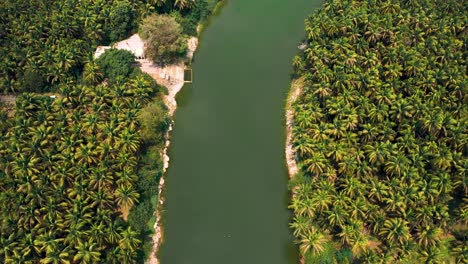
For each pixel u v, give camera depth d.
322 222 83.56
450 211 85.75
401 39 107.00
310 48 107.38
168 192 96.12
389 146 87.06
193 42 125.62
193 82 116.62
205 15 132.00
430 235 78.69
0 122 93.56
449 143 89.56
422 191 82.12
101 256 78.69
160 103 108.81
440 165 85.50
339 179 86.62
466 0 117.81
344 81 97.69
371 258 77.56
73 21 113.94
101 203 82.06
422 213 79.38
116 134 91.25
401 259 78.56
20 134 89.44
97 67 106.19
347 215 80.75
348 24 109.19
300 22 132.25
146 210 89.25
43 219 79.00
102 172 84.25
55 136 90.94
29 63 106.00
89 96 99.06
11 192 81.50
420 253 79.81
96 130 92.88
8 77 105.94
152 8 123.31
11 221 78.31
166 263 86.12
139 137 93.69
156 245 87.75
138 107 98.12
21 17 114.75
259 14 135.38
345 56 103.31
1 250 74.12
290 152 100.88
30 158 85.94
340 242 83.44
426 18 109.38
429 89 97.62
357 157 87.06
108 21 119.38
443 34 107.50
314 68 103.31
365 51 106.31
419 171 85.38
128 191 84.44
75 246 76.38
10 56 106.81
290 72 117.75
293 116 105.88
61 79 106.25
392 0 115.75
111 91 100.19
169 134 106.06
